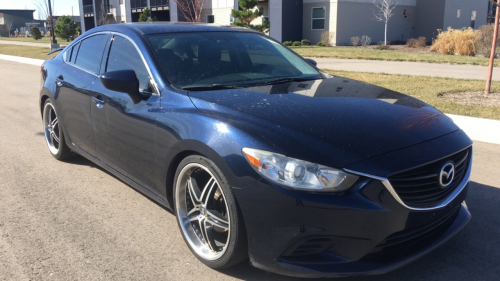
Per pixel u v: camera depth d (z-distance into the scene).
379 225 2.34
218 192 2.77
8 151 5.62
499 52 18.98
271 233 2.41
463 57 18.31
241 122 2.64
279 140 2.46
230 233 2.60
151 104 3.22
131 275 2.81
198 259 2.97
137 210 3.81
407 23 32.41
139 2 37.16
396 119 2.81
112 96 3.62
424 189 2.49
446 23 31.23
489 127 6.43
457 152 2.67
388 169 2.36
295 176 2.34
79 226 3.51
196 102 2.96
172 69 3.39
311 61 4.41
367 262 2.43
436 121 2.93
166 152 3.01
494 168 4.82
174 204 3.11
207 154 2.64
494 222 3.50
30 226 3.51
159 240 3.28
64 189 4.29
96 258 3.02
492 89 9.95
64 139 4.87
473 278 2.74
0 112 8.30
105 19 40.41
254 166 2.43
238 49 3.91
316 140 2.45
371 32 30.12
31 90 11.33
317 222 2.31
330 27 28.34
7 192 4.22
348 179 2.32
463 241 3.20
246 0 25.20
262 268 2.53
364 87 3.55
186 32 3.91
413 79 11.55
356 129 2.60
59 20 43.84
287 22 29.11
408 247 2.62
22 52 25.64
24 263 2.96
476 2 31.44
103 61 4.01
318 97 3.10
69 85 4.36
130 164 3.52
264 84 3.42
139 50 3.57
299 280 2.72
